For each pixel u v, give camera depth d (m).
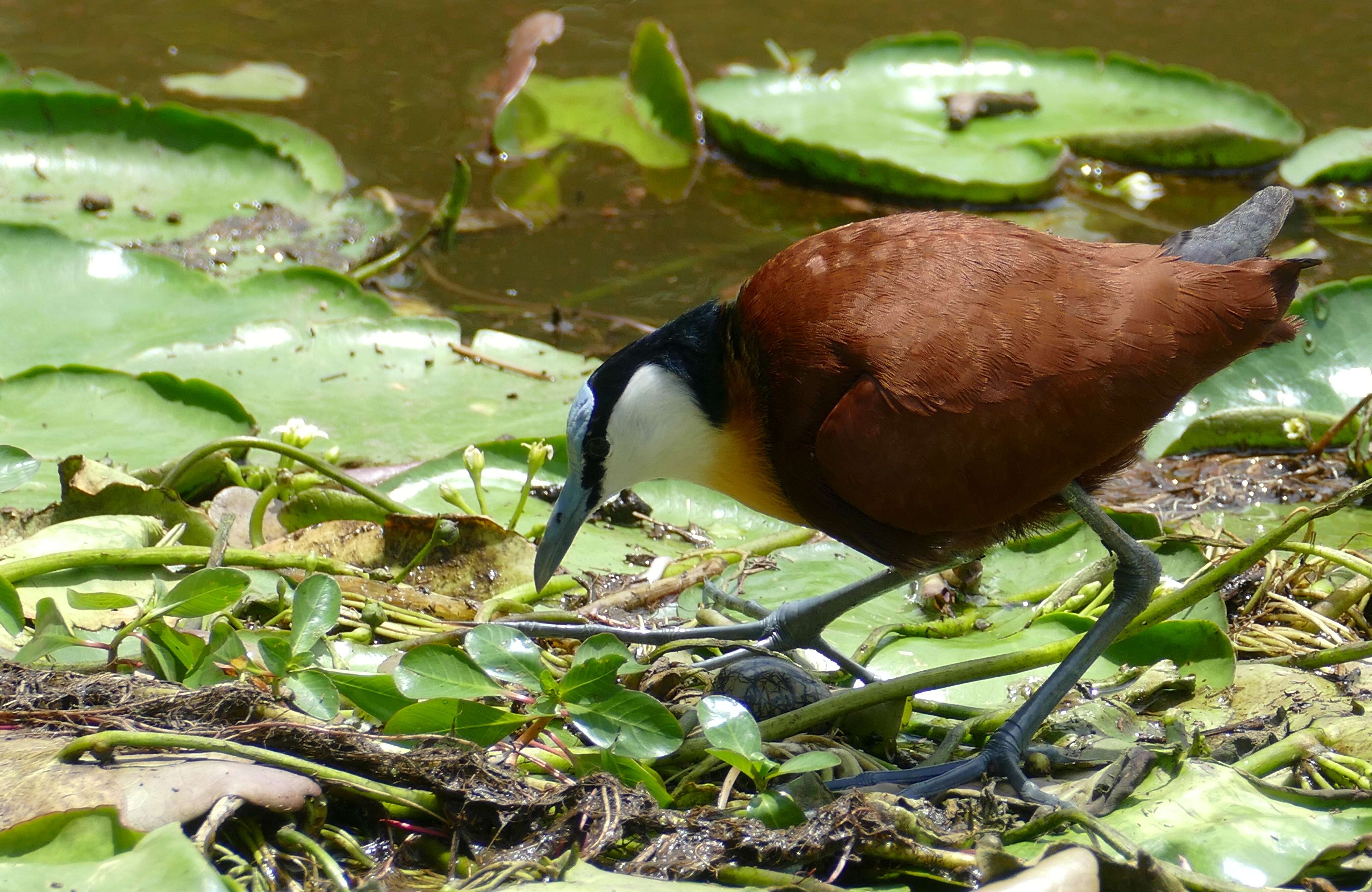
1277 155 13.74
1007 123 14.16
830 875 5.38
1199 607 7.68
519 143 14.07
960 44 15.46
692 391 7.22
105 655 6.48
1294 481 9.73
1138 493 9.66
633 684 7.04
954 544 7.08
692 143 14.52
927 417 6.52
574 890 4.95
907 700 6.94
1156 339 6.53
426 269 12.04
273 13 16.70
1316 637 7.67
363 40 16.12
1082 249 6.86
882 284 6.70
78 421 9.16
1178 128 13.77
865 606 8.37
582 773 5.86
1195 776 6.09
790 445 7.00
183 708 5.67
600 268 12.12
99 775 5.10
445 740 5.64
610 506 9.10
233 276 11.30
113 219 12.05
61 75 13.37
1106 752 6.63
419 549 8.10
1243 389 10.34
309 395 9.84
